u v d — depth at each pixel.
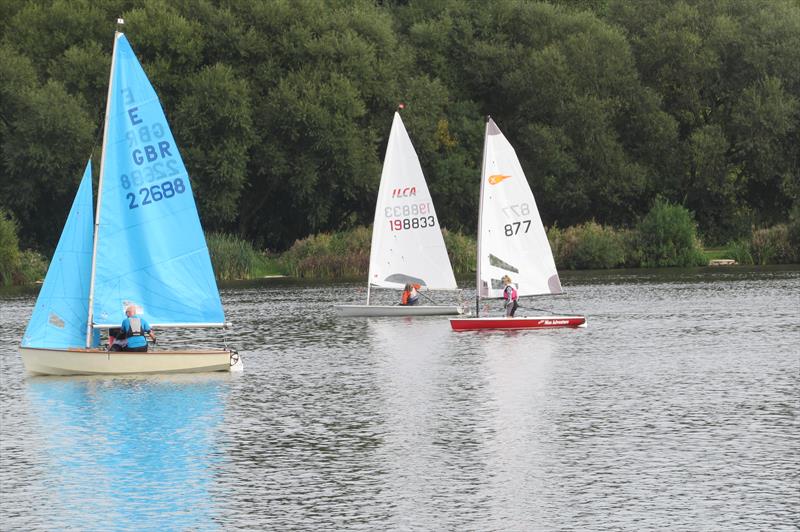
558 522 46.62
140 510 49.25
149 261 86.38
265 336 112.38
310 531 46.06
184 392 77.81
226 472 55.34
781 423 64.62
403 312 132.38
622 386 78.06
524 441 60.94
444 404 72.25
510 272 117.38
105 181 85.56
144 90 86.19
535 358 93.00
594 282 179.75
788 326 112.88
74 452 60.00
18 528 47.00
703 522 46.34
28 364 85.38
